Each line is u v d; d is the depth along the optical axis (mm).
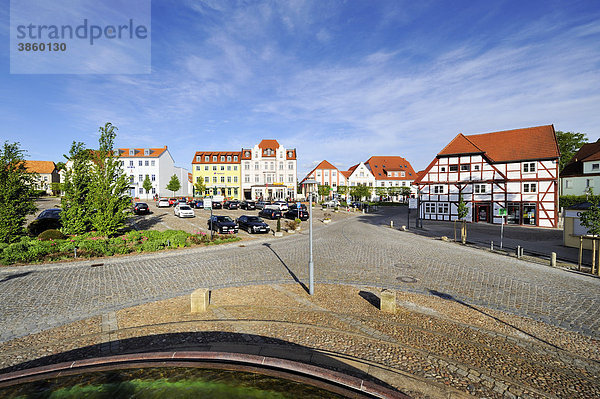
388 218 38281
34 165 62781
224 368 4977
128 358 5059
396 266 13016
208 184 64938
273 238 21375
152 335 6512
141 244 16469
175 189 61844
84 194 18281
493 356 5789
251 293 9391
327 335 6516
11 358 5652
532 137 31656
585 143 45219
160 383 4641
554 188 29250
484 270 12367
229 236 20766
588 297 9117
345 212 45312
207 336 6445
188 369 4996
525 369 5383
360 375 5066
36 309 8047
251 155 65812
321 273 11828
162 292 9523
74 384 4617
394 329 6859
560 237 22359
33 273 11719
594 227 11836
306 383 4578
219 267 12797
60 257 14055
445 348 6047
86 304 8438
